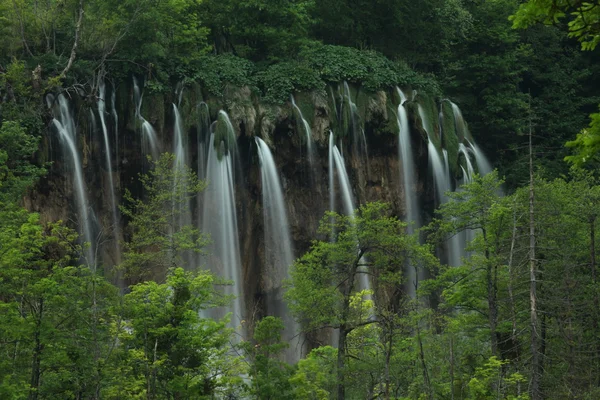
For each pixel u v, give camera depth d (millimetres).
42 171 42125
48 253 44094
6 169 38906
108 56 52562
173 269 34688
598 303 34938
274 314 55156
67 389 26359
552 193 39031
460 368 33781
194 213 52781
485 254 37969
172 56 54812
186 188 45688
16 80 45406
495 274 36312
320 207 57219
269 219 55344
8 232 28625
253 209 54969
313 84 57812
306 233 56656
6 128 41750
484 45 74812
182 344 28109
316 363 30875
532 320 30312
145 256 41156
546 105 76312
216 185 52938
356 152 59594
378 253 36469
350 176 59000
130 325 28641
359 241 36062
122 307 27656
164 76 53281
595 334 34656
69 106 49656
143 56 52531
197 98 54062
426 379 31562
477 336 37312
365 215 36250
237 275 53406
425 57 71062
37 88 46188
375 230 36250
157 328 28219
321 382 30688
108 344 28125
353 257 36219
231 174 53531
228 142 53594
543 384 32000
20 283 27188
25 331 25609
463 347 36188
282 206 55844
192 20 56094
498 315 37156
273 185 55438
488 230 38281
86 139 49812
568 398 31109
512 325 35562
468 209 39062
